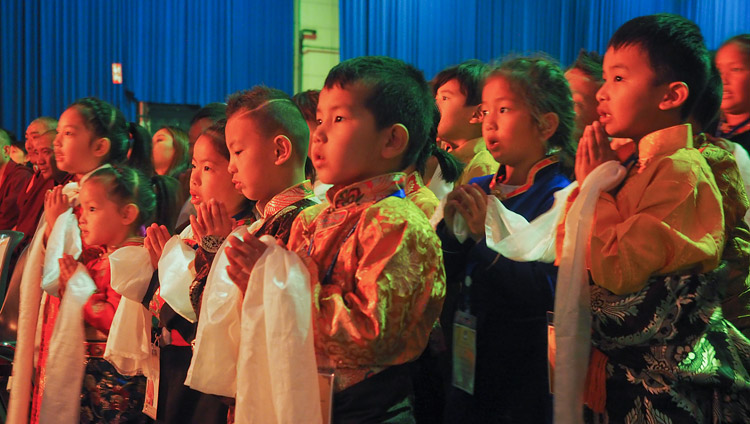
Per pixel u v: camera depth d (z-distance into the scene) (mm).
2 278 2717
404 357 1290
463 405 1438
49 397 1913
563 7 9359
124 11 8289
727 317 1517
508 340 1441
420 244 1271
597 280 1230
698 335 1222
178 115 8633
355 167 1344
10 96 8062
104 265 2107
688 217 1201
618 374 1270
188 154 3982
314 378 1219
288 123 1661
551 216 1304
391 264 1233
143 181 2250
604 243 1219
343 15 8859
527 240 1291
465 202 1445
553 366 1292
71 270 2025
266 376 1264
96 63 8258
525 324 1437
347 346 1220
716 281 1271
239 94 1736
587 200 1216
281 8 8820
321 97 1390
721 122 2293
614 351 1265
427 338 1318
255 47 8750
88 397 2061
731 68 2137
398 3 8945
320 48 8992
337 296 1251
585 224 1205
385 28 8922
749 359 1329
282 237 1580
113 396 2051
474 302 1470
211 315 1430
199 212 1645
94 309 2037
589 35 9359
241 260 1323
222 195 1913
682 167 1221
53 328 1999
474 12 9172
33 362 2127
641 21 1319
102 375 2061
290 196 1651
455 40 9148
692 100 1325
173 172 3766
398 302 1225
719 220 1215
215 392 1429
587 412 1316
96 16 8219
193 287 1565
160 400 1863
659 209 1204
